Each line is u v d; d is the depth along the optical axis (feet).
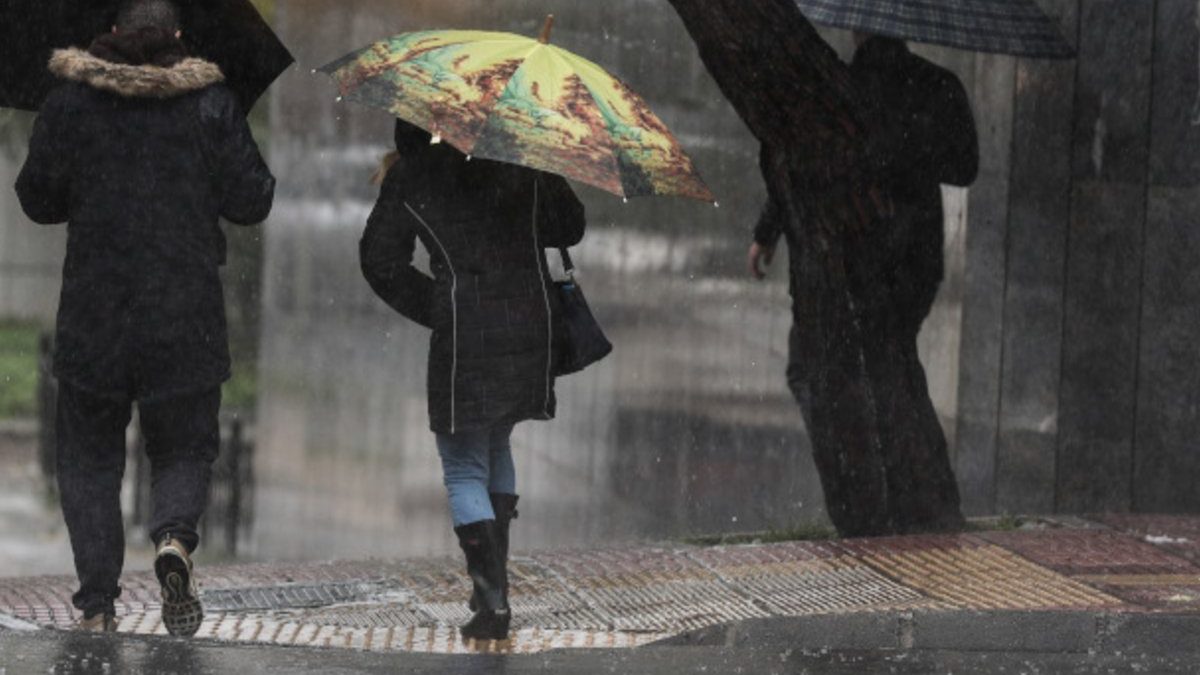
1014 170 104.27
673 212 147.43
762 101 84.07
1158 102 93.35
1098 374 97.50
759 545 80.69
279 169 164.04
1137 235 94.89
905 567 74.23
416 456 164.14
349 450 164.66
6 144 182.19
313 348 165.99
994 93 106.22
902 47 91.04
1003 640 61.57
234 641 57.82
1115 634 61.21
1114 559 75.61
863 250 86.17
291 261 166.09
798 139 84.94
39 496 179.63
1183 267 91.81
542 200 65.10
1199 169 90.68
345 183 163.32
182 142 63.21
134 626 68.23
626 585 74.64
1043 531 82.99
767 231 96.32
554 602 72.23
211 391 64.59
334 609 72.28
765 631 62.80
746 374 144.56
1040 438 101.96
